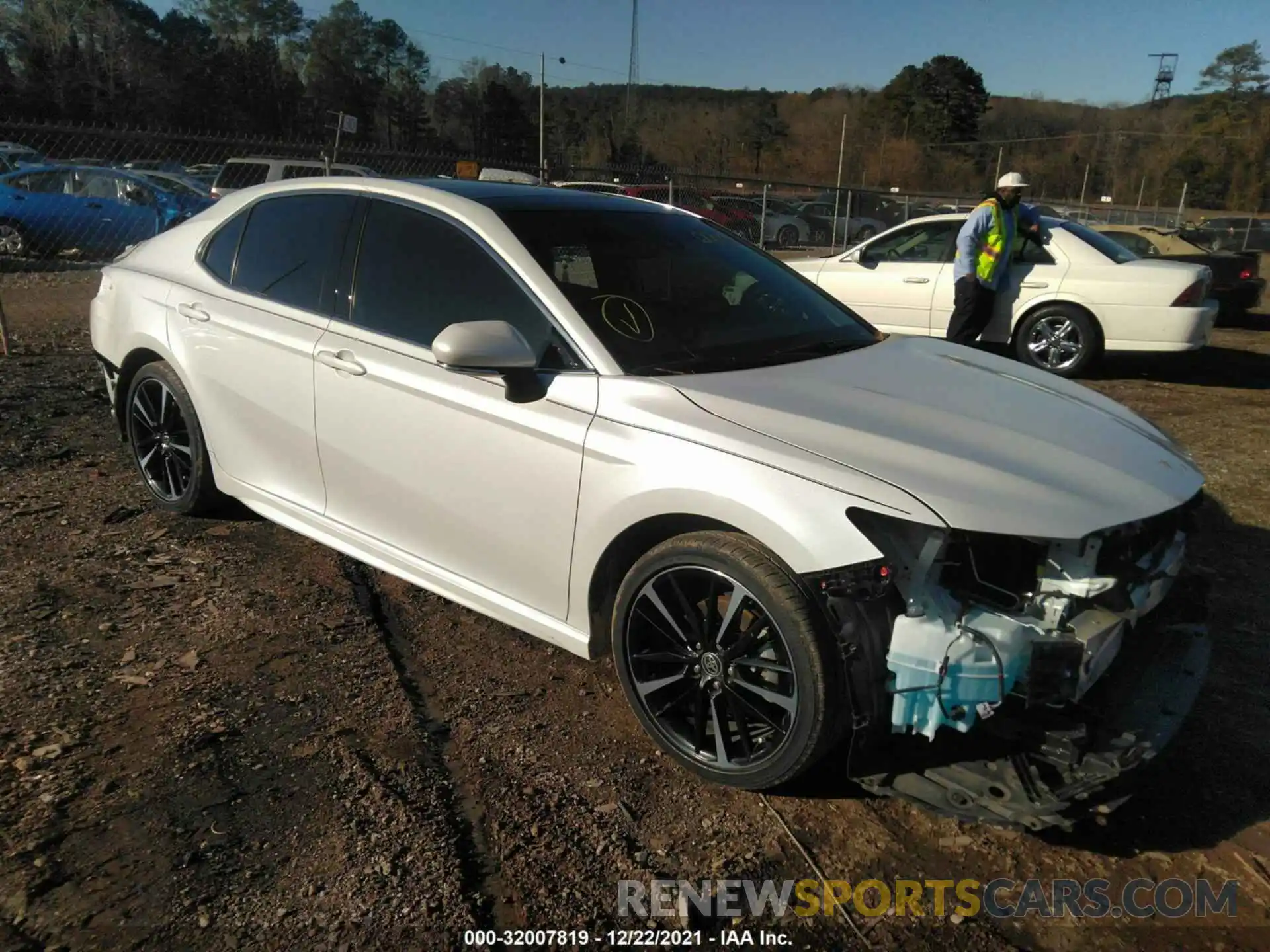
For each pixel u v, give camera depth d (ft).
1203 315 26.53
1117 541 8.09
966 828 8.41
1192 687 8.49
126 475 16.70
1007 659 7.42
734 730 8.71
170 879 7.44
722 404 8.87
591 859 7.93
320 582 12.83
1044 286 27.91
